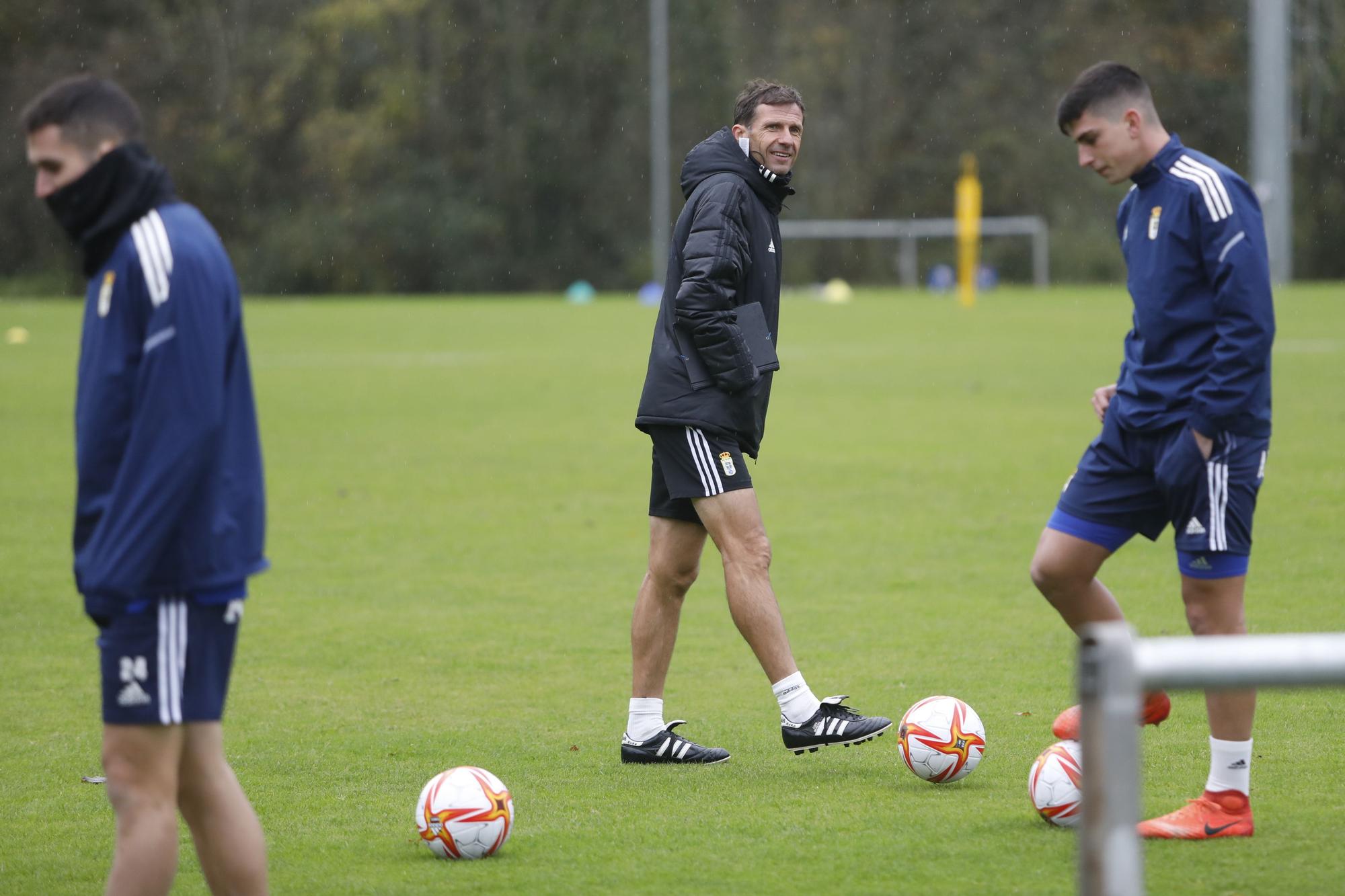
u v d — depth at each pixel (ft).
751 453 64.59
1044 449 163.94
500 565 109.19
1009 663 79.46
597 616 92.94
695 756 63.05
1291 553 105.60
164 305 37.22
